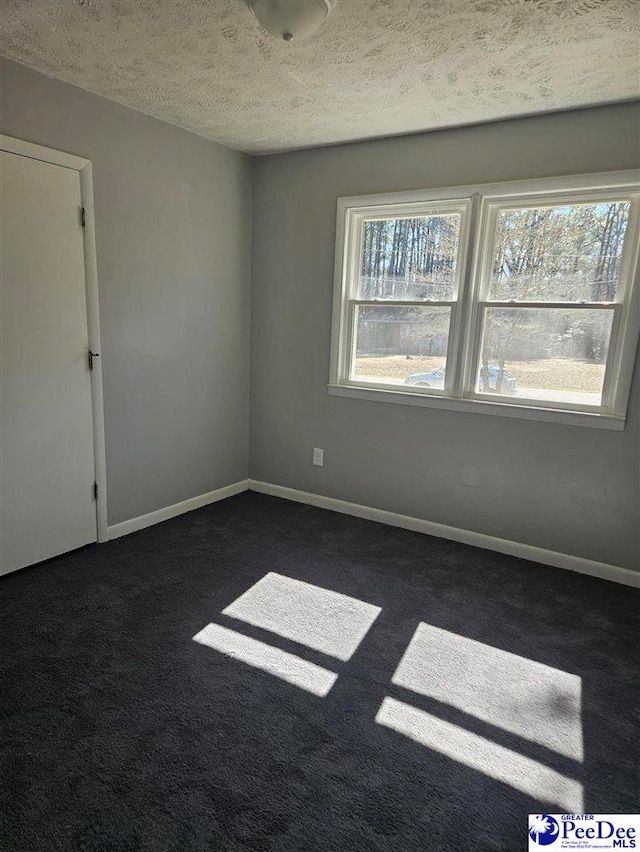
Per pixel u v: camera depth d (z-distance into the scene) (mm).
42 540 2779
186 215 3281
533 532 3061
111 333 2953
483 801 1505
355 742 1696
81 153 2648
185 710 1804
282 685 1944
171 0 1787
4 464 2553
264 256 3775
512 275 2975
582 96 2471
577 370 2871
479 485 3191
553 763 1643
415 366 3346
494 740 1726
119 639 2180
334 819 1435
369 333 3482
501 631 2342
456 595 2643
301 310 3678
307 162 3467
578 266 2799
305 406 3787
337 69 2262
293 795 1501
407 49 2066
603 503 2848
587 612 2521
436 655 2154
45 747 1628
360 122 2910
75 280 2721
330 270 3498
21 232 2457
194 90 2551
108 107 2734
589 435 2838
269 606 2475
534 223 2871
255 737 1700
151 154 2998
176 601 2488
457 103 2598
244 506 3801
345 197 3338
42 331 2611
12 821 1392
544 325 2916
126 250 2959
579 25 1862
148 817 1416
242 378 3955
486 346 3100
